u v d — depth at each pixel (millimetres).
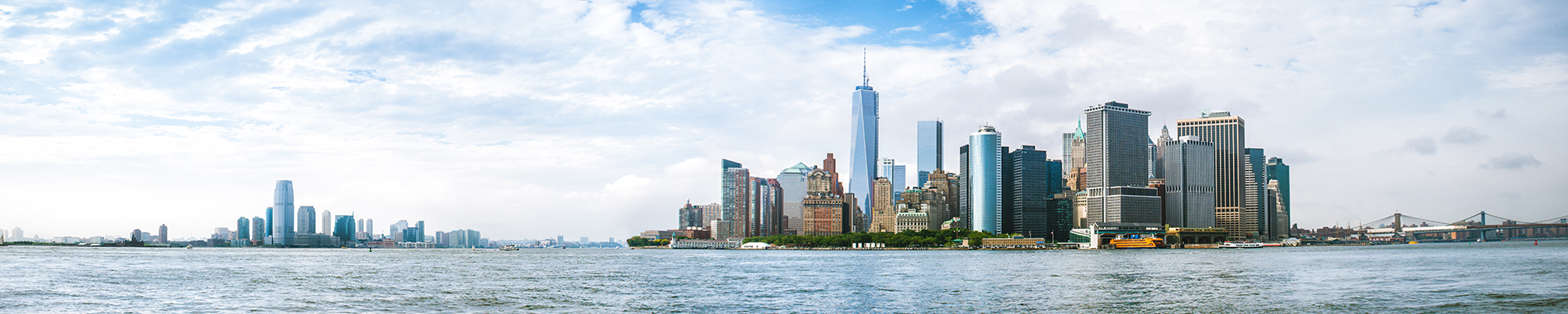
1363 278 190375
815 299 144000
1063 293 154375
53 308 128875
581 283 186875
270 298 144500
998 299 142250
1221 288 161625
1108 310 125562
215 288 165000
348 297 148125
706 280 195500
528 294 154250
